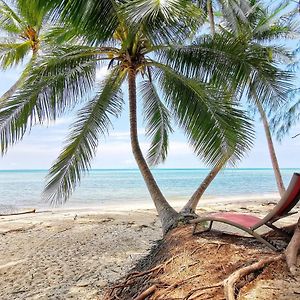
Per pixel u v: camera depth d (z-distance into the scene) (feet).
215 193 77.56
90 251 19.25
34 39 32.35
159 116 24.17
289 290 6.73
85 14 14.55
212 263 8.62
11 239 22.98
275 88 17.57
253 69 16.94
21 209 45.29
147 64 18.74
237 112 16.22
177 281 8.04
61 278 14.52
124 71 19.95
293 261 7.89
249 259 8.54
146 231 25.81
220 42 16.78
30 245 21.04
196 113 16.26
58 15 15.06
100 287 13.17
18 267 16.26
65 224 29.01
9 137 15.96
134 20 12.82
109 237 23.34
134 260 17.12
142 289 8.75
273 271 7.63
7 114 15.93
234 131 15.48
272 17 33.04
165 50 17.79
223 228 23.89
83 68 19.04
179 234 12.67
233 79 16.79
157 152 25.08
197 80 16.47
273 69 17.38
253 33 30.58
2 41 32.65
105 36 15.57
